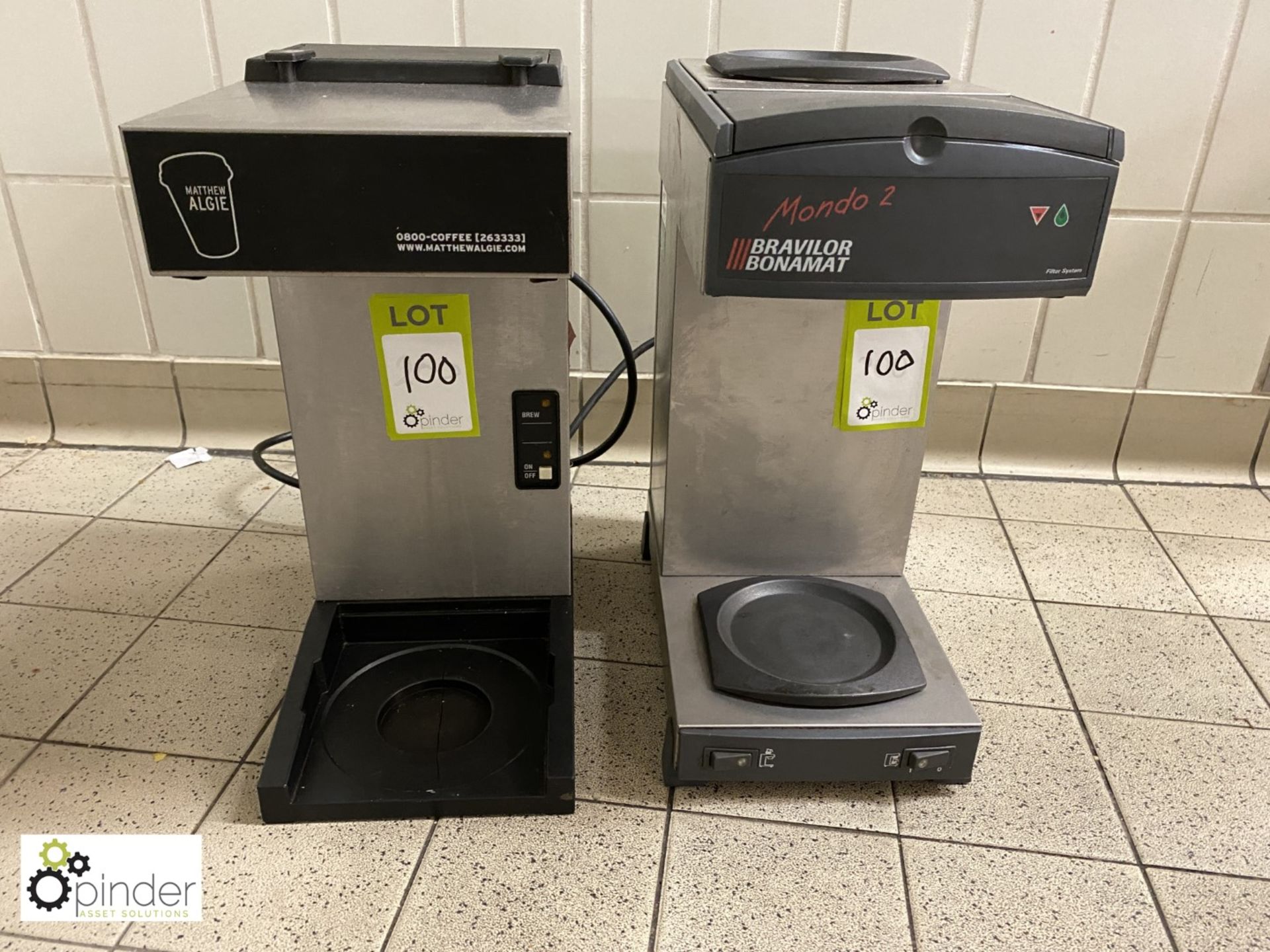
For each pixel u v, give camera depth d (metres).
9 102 1.20
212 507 1.25
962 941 0.68
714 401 0.86
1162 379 1.34
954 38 1.16
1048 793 0.82
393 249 0.56
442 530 0.91
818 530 0.94
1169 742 0.88
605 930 0.68
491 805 0.77
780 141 0.54
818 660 0.82
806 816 0.79
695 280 0.80
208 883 0.71
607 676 0.95
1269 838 0.78
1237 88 1.16
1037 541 1.22
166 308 1.34
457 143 0.53
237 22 1.17
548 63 0.75
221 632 1.00
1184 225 1.24
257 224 0.55
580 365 1.36
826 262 0.57
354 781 0.78
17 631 0.99
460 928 0.68
